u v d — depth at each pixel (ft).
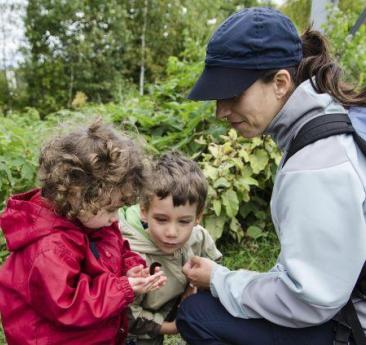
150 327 6.17
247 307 4.95
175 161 5.93
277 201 4.59
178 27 70.79
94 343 4.97
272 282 4.78
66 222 4.75
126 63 70.85
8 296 4.81
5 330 4.89
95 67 66.80
